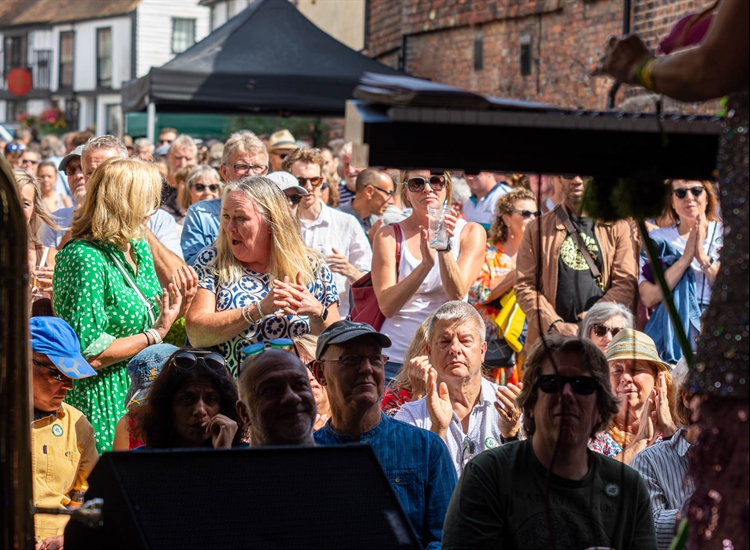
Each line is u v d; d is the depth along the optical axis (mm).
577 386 2879
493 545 2859
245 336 4477
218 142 16219
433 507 3518
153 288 4625
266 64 11250
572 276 5809
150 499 2322
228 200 4602
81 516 2027
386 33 16547
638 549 2932
